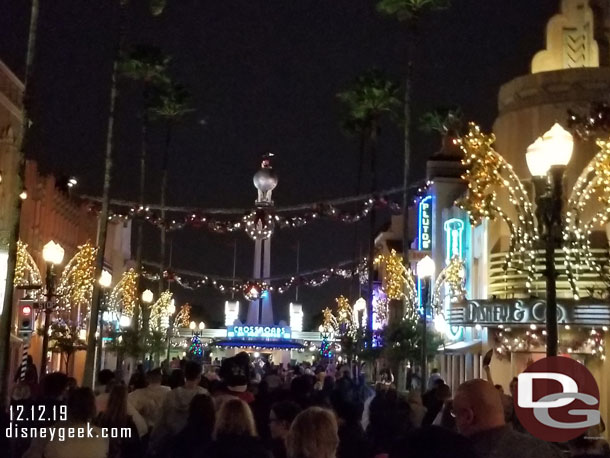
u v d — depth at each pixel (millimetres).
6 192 36562
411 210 61000
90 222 61750
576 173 31047
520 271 31500
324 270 58062
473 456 5000
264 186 87562
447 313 38938
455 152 46844
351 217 43000
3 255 35875
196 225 42625
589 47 35312
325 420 5988
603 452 8914
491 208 29938
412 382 36375
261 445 6578
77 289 39094
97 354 40281
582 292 30359
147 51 45219
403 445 5031
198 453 6535
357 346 47031
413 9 37281
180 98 52219
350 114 51156
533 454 5906
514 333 33344
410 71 37438
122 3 32656
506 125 33938
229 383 12047
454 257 39719
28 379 20578
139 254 48000
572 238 29781
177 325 88188
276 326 96812
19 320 24719
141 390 13172
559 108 32375
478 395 6055
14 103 38562
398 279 41906
